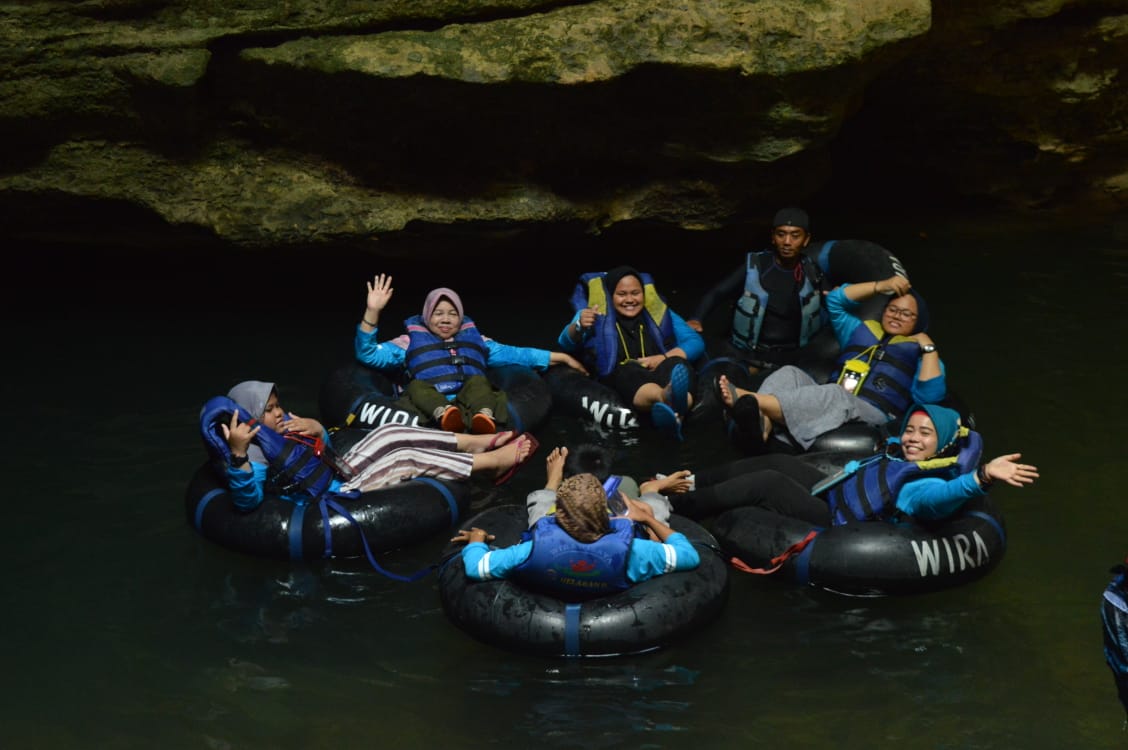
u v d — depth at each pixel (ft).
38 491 19.94
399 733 14.01
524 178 27.14
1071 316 27.27
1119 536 18.28
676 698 14.64
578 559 15.37
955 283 29.71
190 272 31.27
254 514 18.04
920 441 17.60
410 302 29.19
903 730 13.98
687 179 27.73
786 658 15.43
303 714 14.37
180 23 24.57
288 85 25.32
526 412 22.06
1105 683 14.82
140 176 26.37
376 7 24.49
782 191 28.25
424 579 17.48
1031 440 21.44
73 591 17.03
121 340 26.78
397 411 21.66
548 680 15.02
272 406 18.66
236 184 26.58
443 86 24.79
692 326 25.14
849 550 16.76
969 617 16.29
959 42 32.01
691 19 24.63
